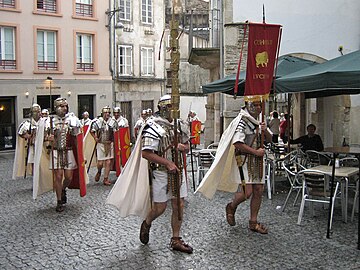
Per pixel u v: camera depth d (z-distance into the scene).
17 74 23.41
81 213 8.57
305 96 12.45
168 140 6.15
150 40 30.95
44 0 24.39
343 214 7.52
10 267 5.82
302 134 15.76
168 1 33.12
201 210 8.53
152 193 6.25
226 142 7.11
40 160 9.24
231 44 13.98
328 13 13.32
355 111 12.90
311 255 6.06
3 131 23.19
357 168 7.84
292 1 13.45
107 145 11.76
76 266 5.83
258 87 6.80
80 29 26.02
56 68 25.06
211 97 18.80
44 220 8.10
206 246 6.47
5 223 7.93
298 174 7.66
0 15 22.80
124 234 7.14
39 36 24.47
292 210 8.38
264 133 7.09
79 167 9.16
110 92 27.75
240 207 8.59
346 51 13.33
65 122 8.96
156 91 31.59
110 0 27.47
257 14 13.79
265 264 5.77
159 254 6.19
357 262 5.80
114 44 27.86
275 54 6.81
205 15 32.09
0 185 12.06
